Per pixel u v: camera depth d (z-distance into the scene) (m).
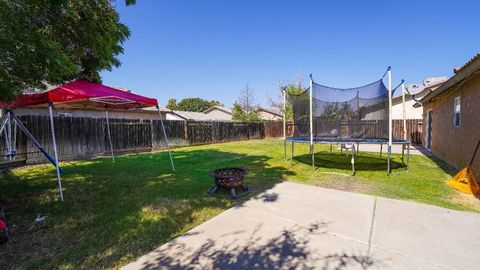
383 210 3.46
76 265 2.18
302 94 7.21
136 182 5.16
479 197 4.07
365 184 4.95
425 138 11.92
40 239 2.66
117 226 2.99
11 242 2.59
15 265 2.17
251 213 3.38
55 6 2.89
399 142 6.02
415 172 6.12
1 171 5.12
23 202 3.88
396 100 17.97
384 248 2.42
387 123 6.22
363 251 2.37
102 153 9.91
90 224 3.05
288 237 2.67
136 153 10.65
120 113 15.05
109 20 3.85
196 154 10.05
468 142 5.81
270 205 3.70
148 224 3.06
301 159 8.39
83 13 3.50
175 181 5.22
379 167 6.84
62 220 3.17
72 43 3.79
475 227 2.88
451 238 2.62
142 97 5.74
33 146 7.69
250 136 19.41
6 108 5.09
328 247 2.45
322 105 6.82
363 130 6.57
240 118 23.52
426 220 3.10
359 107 6.65
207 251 2.39
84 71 4.70
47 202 3.87
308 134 7.12
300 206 3.65
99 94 4.54
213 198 4.05
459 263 2.16
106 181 5.25
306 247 2.45
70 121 8.84
